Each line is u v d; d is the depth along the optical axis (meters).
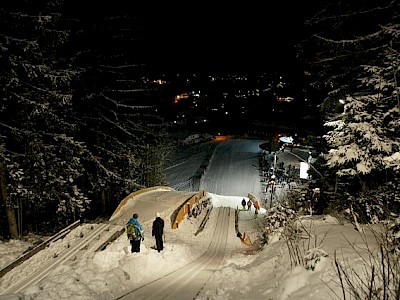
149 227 20.77
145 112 34.25
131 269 12.39
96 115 28.75
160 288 10.65
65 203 20.34
